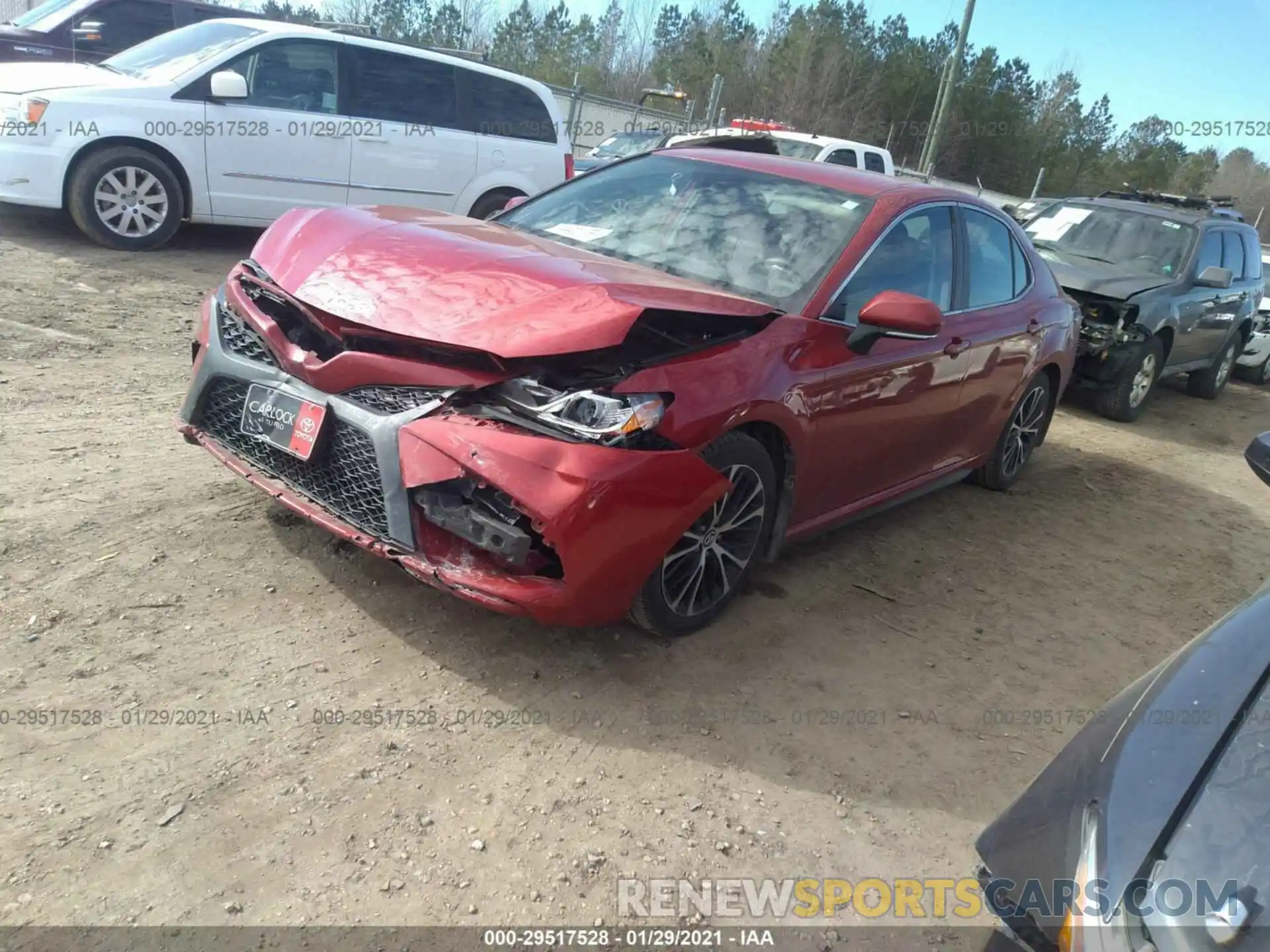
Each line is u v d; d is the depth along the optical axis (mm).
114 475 4062
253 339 3482
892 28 44344
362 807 2561
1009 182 43562
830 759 3117
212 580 3408
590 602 3012
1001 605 4477
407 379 3010
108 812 2402
